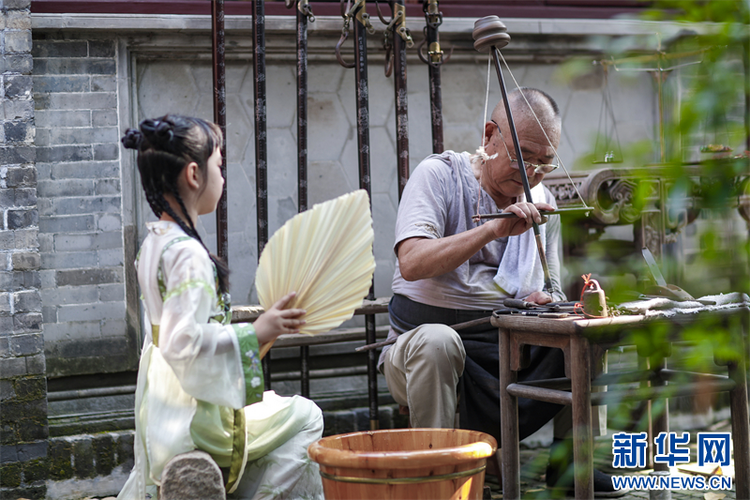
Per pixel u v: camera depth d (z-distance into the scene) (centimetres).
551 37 369
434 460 171
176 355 169
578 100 379
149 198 188
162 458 179
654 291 243
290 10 335
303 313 181
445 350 249
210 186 189
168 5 318
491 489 283
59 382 307
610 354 361
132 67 319
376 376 315
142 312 318
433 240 251
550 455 284
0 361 286
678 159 99
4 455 287
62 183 306
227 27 322
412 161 357
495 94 370
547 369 255
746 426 234
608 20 371
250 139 335
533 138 251
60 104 307
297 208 342
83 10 306
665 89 386
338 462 175
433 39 325
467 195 273
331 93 346
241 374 176
